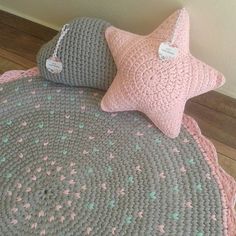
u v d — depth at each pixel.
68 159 1.18
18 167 1.17
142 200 1.08
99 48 1.25
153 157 1.16
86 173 1.15
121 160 1.17
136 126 1.23
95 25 1.26
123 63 1.17
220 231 1.02
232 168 1.19
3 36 1.59
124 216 1.06
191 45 1.27
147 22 1.29
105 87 1.30
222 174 1.12
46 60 1.30
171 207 1.06
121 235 1.03
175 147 1.19
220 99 1.34
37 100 1.33
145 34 1.34
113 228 1.04
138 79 1.14
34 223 1.07
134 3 1.25
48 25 1.60
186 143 1.19
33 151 1.20
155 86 1.12
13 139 1.23
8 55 1.53
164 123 1.17
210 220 1.04
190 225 1.03
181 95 1.14
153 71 1.13
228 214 1.04
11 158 1.19
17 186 1.13
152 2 1.20
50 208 1.10
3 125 1.27
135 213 1.06
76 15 1.45
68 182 1.13
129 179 1.12
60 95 1.33
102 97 1.31
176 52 1.13
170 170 1.13
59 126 1.25
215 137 1.26
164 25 1.15
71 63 1.27
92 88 1.34
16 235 1.06
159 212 1.06
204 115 1.31
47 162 1.17
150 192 1.09
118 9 1.31
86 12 1.41
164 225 1.03
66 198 1.11
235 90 1.33
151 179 1.12
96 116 1.27
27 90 1.36
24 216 1.09
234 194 1.08
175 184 1.11
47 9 1.52
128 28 1.36
